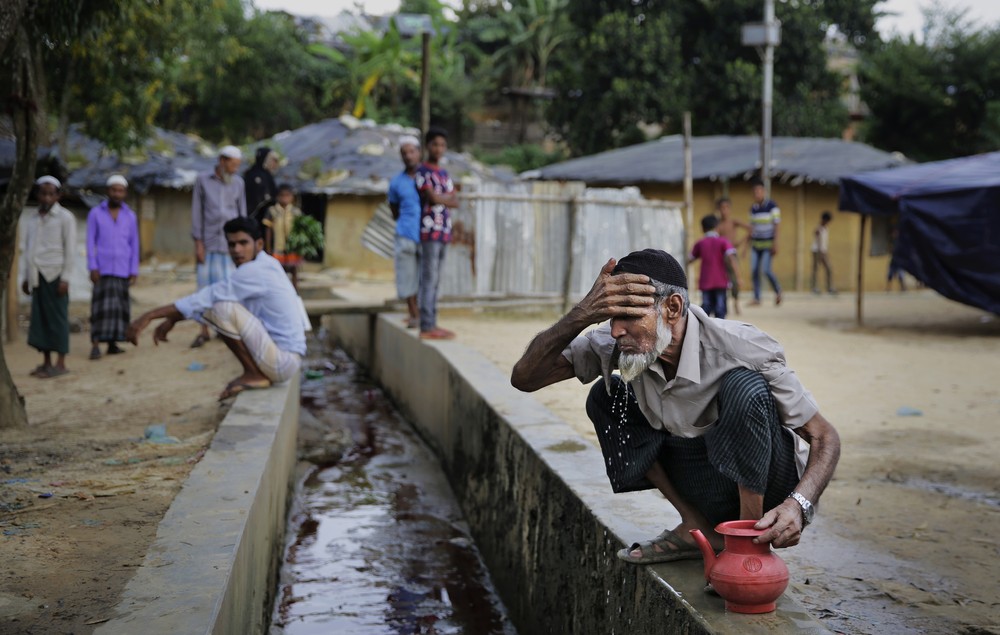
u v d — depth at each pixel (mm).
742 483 2818
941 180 12531
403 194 10383
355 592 5422
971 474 5652
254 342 6676
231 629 3238
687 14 33594
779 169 21328
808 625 2695
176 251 26234
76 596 3146
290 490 6797
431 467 8094
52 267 8586
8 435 5965
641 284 2773
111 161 25969
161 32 15023
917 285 22344
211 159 27625
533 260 13117
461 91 43656
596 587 3807
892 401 7859
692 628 2789
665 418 3010
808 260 21688
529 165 41875
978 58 34781
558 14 44531
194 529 3693
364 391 11367
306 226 12898
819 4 34344
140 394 7676
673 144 25594
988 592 3871
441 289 12750
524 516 5129
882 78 35344
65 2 6230
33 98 5609
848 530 4648
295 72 41625
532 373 3078
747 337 2873
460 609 5328
